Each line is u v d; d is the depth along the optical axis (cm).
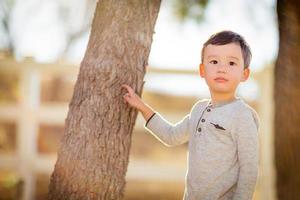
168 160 735
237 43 302
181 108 793
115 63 291
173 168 582
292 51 354
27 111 593
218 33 309
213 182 292
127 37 293
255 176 289
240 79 303
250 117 295
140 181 644
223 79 298
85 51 300
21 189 578
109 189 287
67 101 845
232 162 293
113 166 289
